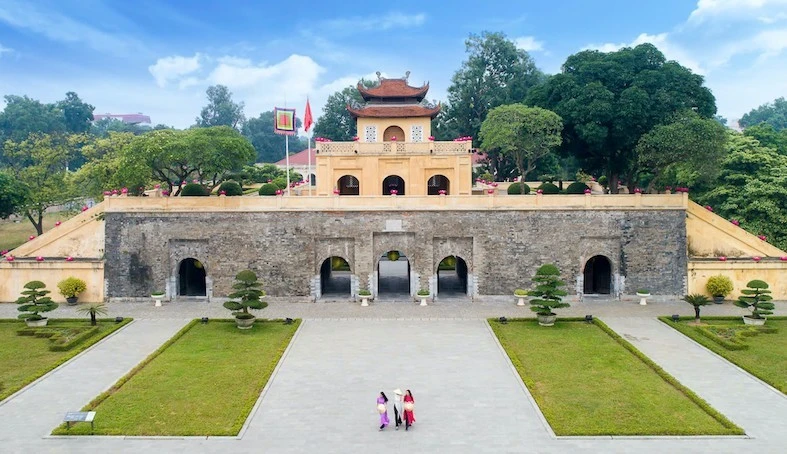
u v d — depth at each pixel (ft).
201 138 161.89
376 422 84.58
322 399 92.48
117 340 120.98
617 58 168.76
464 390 95.76
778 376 99.86
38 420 85.05
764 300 127.75
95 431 80.69
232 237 151.74
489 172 267.80
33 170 212.84
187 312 142.31
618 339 119.24
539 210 150.61
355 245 151.43
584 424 82.79
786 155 193.47
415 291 152.76
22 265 151.53
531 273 151.84
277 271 152.25
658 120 159.22
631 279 151.84
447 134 279.49
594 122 159.74
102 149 221.87
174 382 98.43
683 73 162.71
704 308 143.43
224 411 87.51
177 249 152.56
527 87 278.05
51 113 391.86
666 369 104.22
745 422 83.97
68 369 104.83
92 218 155.12
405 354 112.68
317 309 145.28
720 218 154.81
